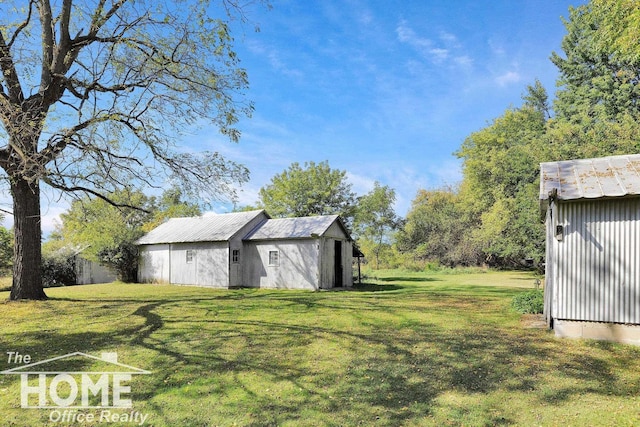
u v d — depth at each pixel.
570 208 7.40
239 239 20.11
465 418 4.26
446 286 20.08
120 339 7.60
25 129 8.77
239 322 9.28
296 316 10.12
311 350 6.87
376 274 31.66
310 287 18.03
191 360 6.29
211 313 10.59
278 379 5.46
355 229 31.83
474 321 9.31
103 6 11.57
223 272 19.59
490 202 30.08
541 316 9.80
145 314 10.34
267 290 17.95
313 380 5.43
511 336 7.71
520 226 24.27
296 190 29.41
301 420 4.24
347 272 20.33
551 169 8.43
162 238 23.02
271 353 6.69
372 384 5.27
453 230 37.66
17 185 11.93
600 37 12.89
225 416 4.36
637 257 6.82
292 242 18.77
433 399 4.77
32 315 10.01
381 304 12.40
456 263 37.06
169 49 11.66
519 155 26.03
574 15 29.16
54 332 8.19
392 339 7.61
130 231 24.34
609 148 20.52
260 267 19.59
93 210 14.49
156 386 5.23
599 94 26.89
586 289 7.22
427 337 7.75
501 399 4.74
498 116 34.28
